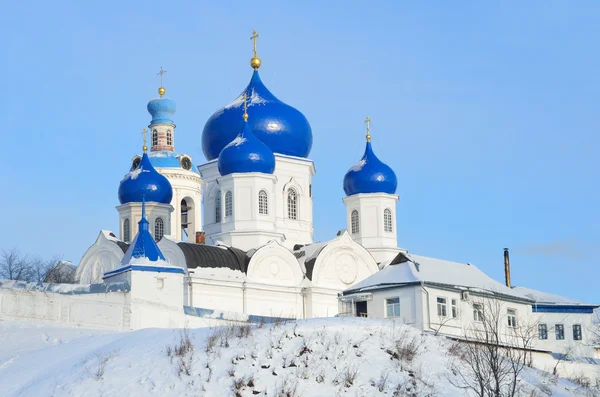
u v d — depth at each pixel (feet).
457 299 218.38
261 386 144.25
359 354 156.76
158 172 336.08
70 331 203.31
